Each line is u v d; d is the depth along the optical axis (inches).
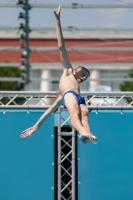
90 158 1421.0
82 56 4133.9
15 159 1422.2
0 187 1418.6
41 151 1423.5
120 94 1419.8
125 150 1425.9
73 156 1406.3
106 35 3976.4
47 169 1423.5
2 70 3895.2
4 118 1421.0
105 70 4205.2
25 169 1422.2
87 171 1421.0
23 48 2886.3
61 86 1059.3
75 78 1078.4
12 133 1422.2
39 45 4200.3
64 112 1419.8
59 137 1403.8
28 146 1423.5
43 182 1422.2
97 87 3506.4
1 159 1419.8
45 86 4183.1
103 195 1421.0
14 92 1418.6
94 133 1424.7
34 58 4357.8
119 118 1427.2
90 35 4062.5
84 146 1419.8
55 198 1465.3
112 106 1430.9
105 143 1423.5
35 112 1418.6
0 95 1424.7
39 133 1423.5
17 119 1421.0
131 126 1427.2
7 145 1421.0
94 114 1423.5
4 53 4259.4
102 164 1423.5
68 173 1411.2
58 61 4320.9
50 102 2778.1
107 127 1425.9
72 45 4111.7
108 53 4084.6
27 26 2817.4
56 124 1428.4
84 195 1419.8
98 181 1421.0
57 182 1454.2
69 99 1023.0
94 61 4114.2
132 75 3996.1
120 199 1424.7
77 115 1001.5
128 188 1424.7
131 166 1425.9
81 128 977.5
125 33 3890.3
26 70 2908.5
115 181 1423.5
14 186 1418.6
